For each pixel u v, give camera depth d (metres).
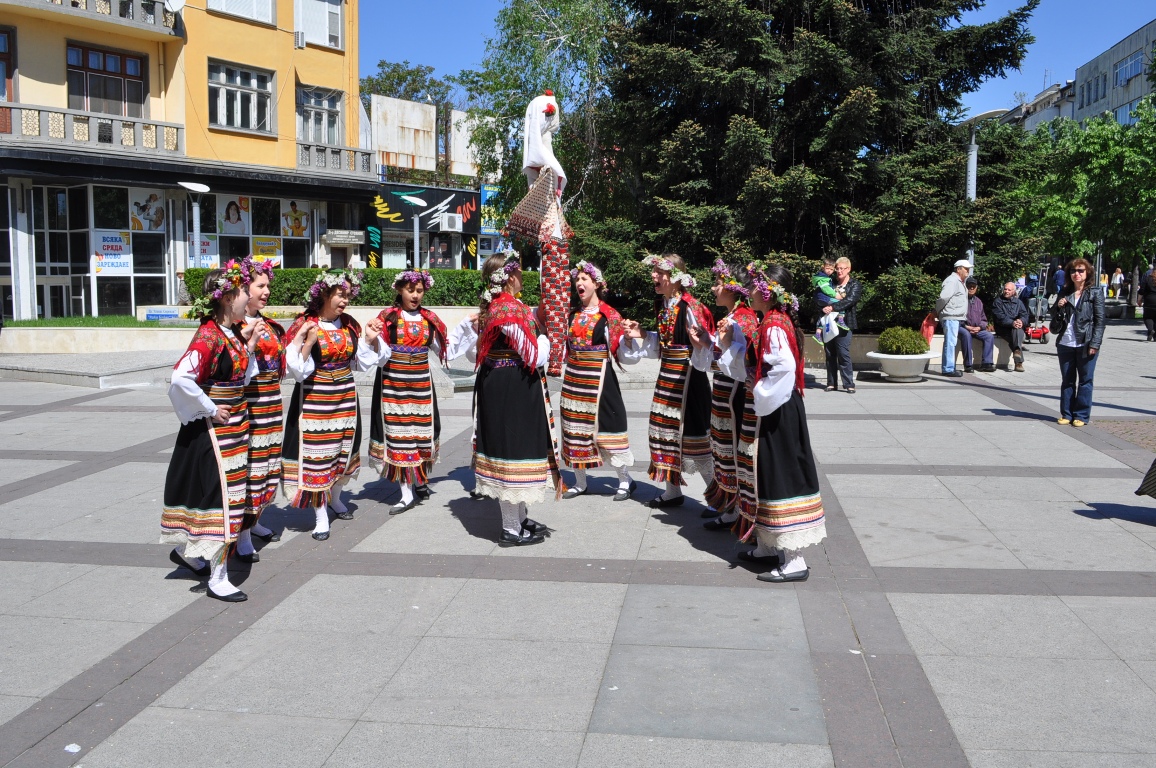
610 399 7.19
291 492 6.28
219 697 4.07
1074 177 35.09
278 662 4.41
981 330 15.20
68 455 9.20
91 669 4.37
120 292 22.70
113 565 5.88
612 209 25.41
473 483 8.00
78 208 22.23
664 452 6.92
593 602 5.11
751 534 5.47
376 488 7.89
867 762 3.43
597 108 24.75
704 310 6.64
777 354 4.95
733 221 17.94
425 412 7.01
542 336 6.11
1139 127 33.59
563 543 6.22
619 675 4.19
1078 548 5.85
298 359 6.05
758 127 17.41
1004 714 3.77
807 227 19.00
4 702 4.05
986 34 18.53
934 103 19.52
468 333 6.73
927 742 3.56
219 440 5.16
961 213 17.11
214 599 5.25
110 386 14.17
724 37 17.80
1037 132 39.50
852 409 11.37
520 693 4.04
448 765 3.47
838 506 6.91
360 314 22.92
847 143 17.28
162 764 3.53
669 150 18.05
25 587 5.48
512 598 5.20
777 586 5.29
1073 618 4.73
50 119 20.84
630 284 19.55
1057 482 7.56
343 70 27.69
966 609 4.88
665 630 4.69
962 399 12.16
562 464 7.58
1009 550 5.83
